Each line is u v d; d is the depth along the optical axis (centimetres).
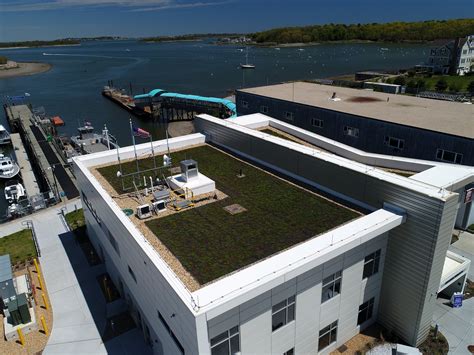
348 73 14900
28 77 17800
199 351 1474
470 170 2456
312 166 2619
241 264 1775
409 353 2003
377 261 2156
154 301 1908
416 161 3070
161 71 18238
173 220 2230
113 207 2270
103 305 2614
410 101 4638
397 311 2219
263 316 1698
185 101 8781
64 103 11719
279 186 2645
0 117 10731
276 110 4978
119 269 2542
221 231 2086
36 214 4038
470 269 2784
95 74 18125
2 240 3550
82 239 3444
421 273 2019
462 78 11025
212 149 3494
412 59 19312
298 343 1938
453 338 2212
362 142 4006
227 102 8094
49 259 3180
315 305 1916
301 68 17075
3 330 2408
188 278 1686
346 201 2362
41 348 2264
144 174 2961
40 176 5703
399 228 2077
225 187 2670
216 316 1467
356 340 2236
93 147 6322
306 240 1962
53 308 2594
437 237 1894
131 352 2222
